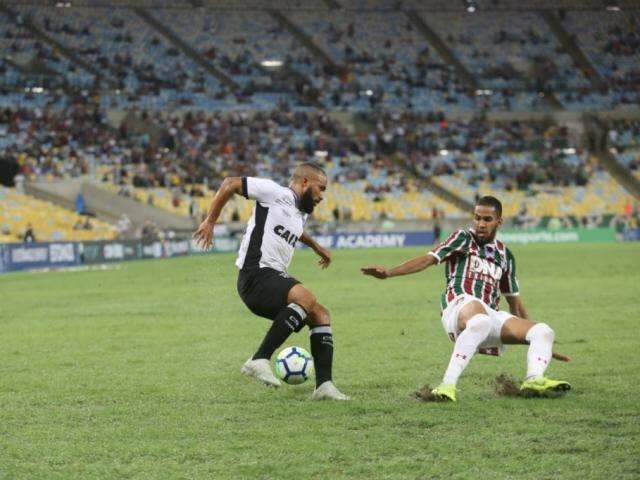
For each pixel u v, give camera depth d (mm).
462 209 120188
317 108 132875
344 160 123188
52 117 113500
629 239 118938
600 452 12258
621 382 18047
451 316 16234
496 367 20172
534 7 154375
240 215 109938
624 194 125625
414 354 22797
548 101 140625
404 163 126688
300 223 16781
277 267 16703
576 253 82125
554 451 12344
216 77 134750
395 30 150500
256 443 13062
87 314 35406
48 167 103375
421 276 56469
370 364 21125
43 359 22812
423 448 12609
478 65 146375
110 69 129125
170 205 106062
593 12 154750
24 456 12500
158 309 36844
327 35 147375
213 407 15867
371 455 12250
